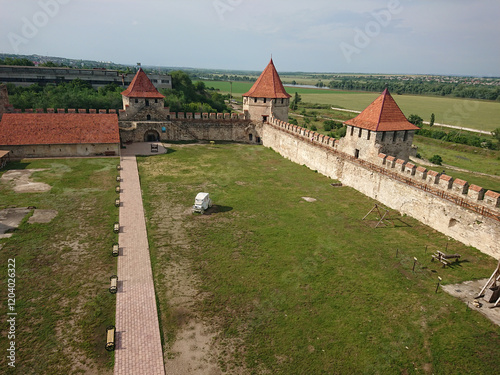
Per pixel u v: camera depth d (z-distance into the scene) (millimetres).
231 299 16406
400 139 30906
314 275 18312
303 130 41375
